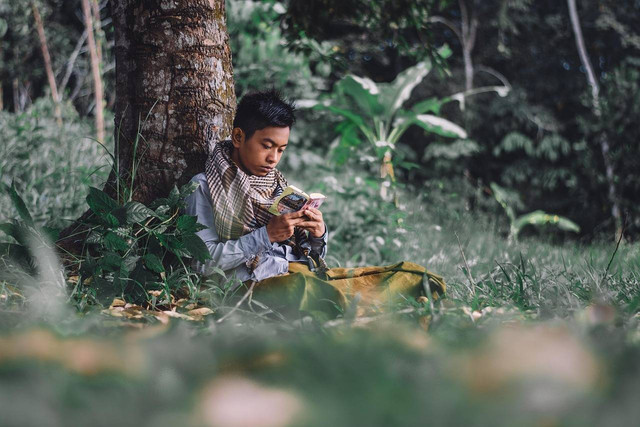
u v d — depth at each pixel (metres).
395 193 6.53
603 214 14.28
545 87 18.06
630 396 1.41
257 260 3.28
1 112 8.98
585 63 16.73
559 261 6.09
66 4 15.85
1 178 6.34
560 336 2.21
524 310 3.06
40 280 3.20
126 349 1.88
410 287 3.30
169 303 3.12
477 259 5.50
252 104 3.35
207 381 1.64
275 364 1.80
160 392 1.49
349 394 1.44
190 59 3.76
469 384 1.58
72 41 15.69
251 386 1.57
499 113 17.16
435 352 1.94
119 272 3.19
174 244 3.24
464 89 17.25
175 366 1.75
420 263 5.60
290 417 1.29
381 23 6.39
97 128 9.95
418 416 1.28
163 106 3.74
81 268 3.29
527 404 1.39
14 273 3.22
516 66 18.67
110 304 3.09
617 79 13.91
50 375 1.54
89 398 1.38
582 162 14.34
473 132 17.78
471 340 2.12
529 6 18.75
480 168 17.94
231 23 11.61
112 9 3.85
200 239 3.21
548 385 1.52
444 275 4.96
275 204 3.30
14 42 14.39
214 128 3.79
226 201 3.33
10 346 1.87
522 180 17.27
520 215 17.16
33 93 16.27
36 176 6.81
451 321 2.55
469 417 1.30
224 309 2.98
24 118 8.15
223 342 2.06
